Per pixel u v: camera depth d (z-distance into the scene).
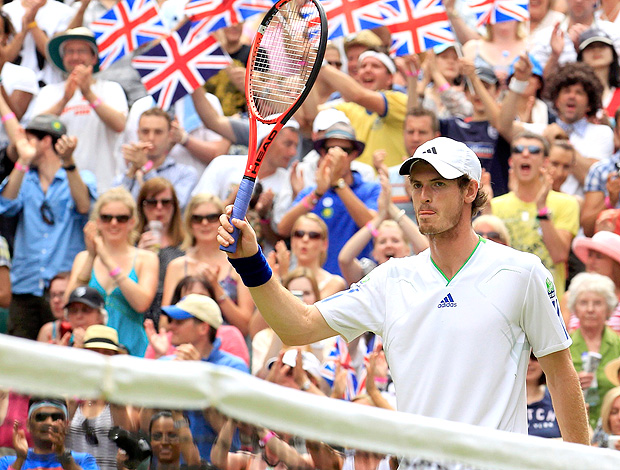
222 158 30.17
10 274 27.83
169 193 27.03
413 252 27.17
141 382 8.17
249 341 25.20
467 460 10.16
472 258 12.84
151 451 9.36
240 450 9.74
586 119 30.80
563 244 27.47
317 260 26.33
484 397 12.45
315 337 13.12
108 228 25.67
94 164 31.36
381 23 29.92
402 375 12.81
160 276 26.22
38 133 29.34
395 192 29.19
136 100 33.34
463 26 33.94
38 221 28.92
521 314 12.73
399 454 9.77
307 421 9.16
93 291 23.97
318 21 15.23
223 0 30.27
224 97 32.88
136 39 30.67
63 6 34.81
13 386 7.70
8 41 33.06
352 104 31.33
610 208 28.78
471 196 12.86
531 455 10.51
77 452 9.16
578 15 33.66
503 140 30.09
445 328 12.65
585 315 23.52
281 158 30.16
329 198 27.92
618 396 20.20
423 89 32.44
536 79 32.16
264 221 28.80
